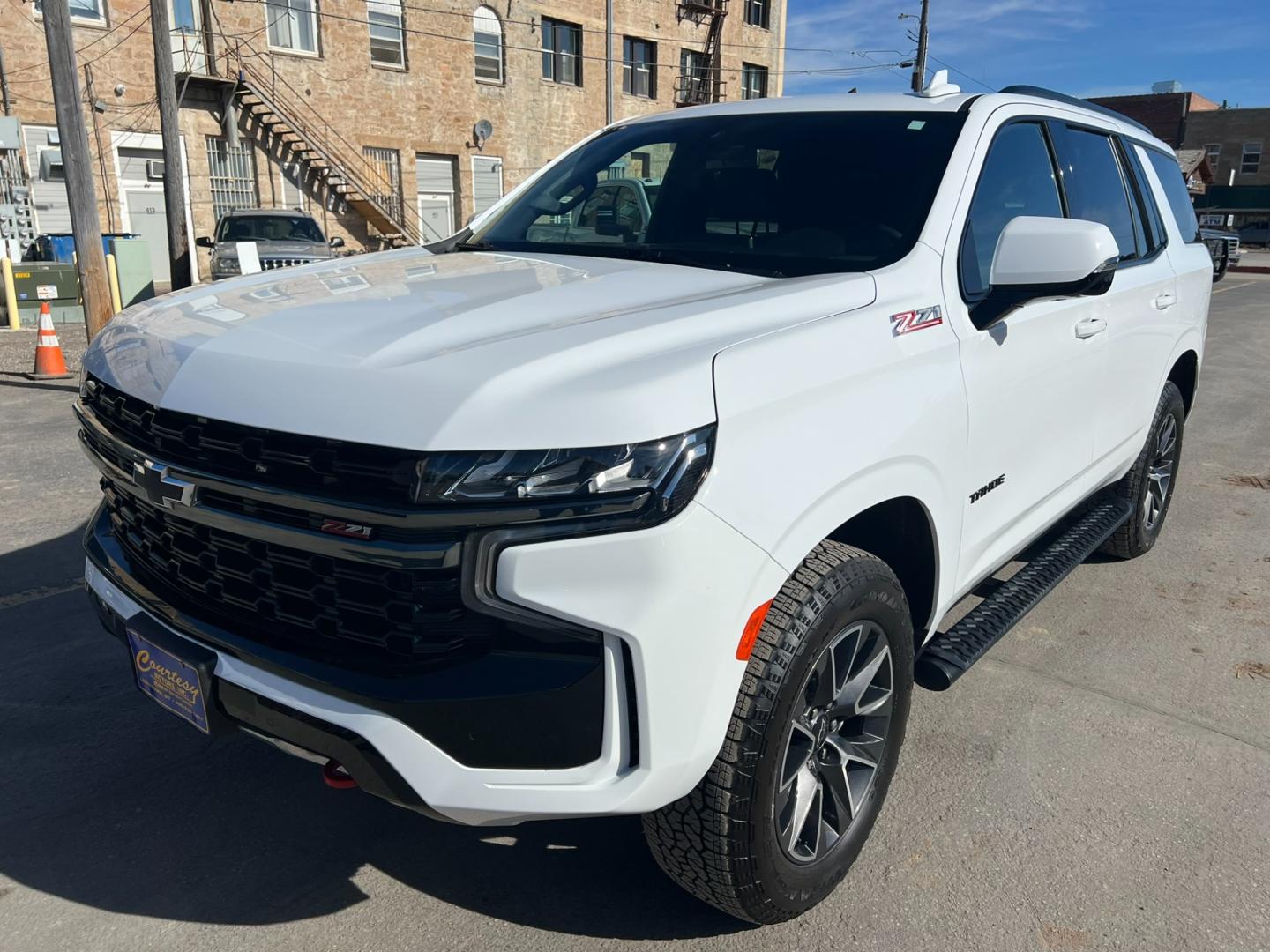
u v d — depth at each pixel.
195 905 2.38
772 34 33.25
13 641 3.73
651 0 28.92
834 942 2.29
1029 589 3.27
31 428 7.26
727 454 1.83
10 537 4.88
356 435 1.73
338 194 23.69
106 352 2.33
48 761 2.96
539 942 2.28
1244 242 55.94
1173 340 4.30
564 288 2.40
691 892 2.23
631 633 1.74
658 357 1.87
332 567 1.86
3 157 17.84
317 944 2.26
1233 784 2.95
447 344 1.95
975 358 2.62
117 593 2.30
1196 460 6.96
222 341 2.07
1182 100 54.81
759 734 1.98
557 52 27.23
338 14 22.62
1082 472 3.60
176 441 1.99
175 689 2.13
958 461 2.57
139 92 20.48
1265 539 5.20
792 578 2.08
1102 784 2.93
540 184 3.61
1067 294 2.61
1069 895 2.45
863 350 2.22
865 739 2.46
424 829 2.69
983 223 2.87
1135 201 4.07
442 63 24.66
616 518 1.71
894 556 2.60
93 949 2.23
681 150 3.29
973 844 2.64
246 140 22.12
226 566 2.04
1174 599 4.36
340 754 1.84
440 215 25.75
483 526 1.69
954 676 2.67
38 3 19.27
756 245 2.83
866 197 2.81
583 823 2.73
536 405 1.72
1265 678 3.63
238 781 2.90
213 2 20.81
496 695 1.75
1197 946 2.29
